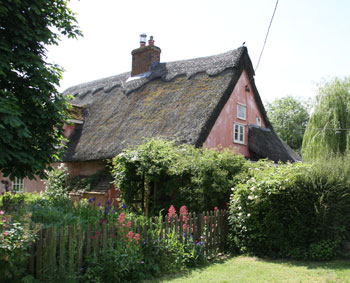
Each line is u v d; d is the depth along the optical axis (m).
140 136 12.45
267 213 6.73
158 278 5.34
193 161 8.53
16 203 6.84
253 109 15.44
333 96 18.84
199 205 8.21
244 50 13.92
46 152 6.93
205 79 13.69
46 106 7.07
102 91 18.73
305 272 5.41
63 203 7.97
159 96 14.55
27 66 6.40
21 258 4.04
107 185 12.83
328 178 6.48
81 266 4.79
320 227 6.31
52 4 7.50
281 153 14.46
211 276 5.39
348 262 5.89
